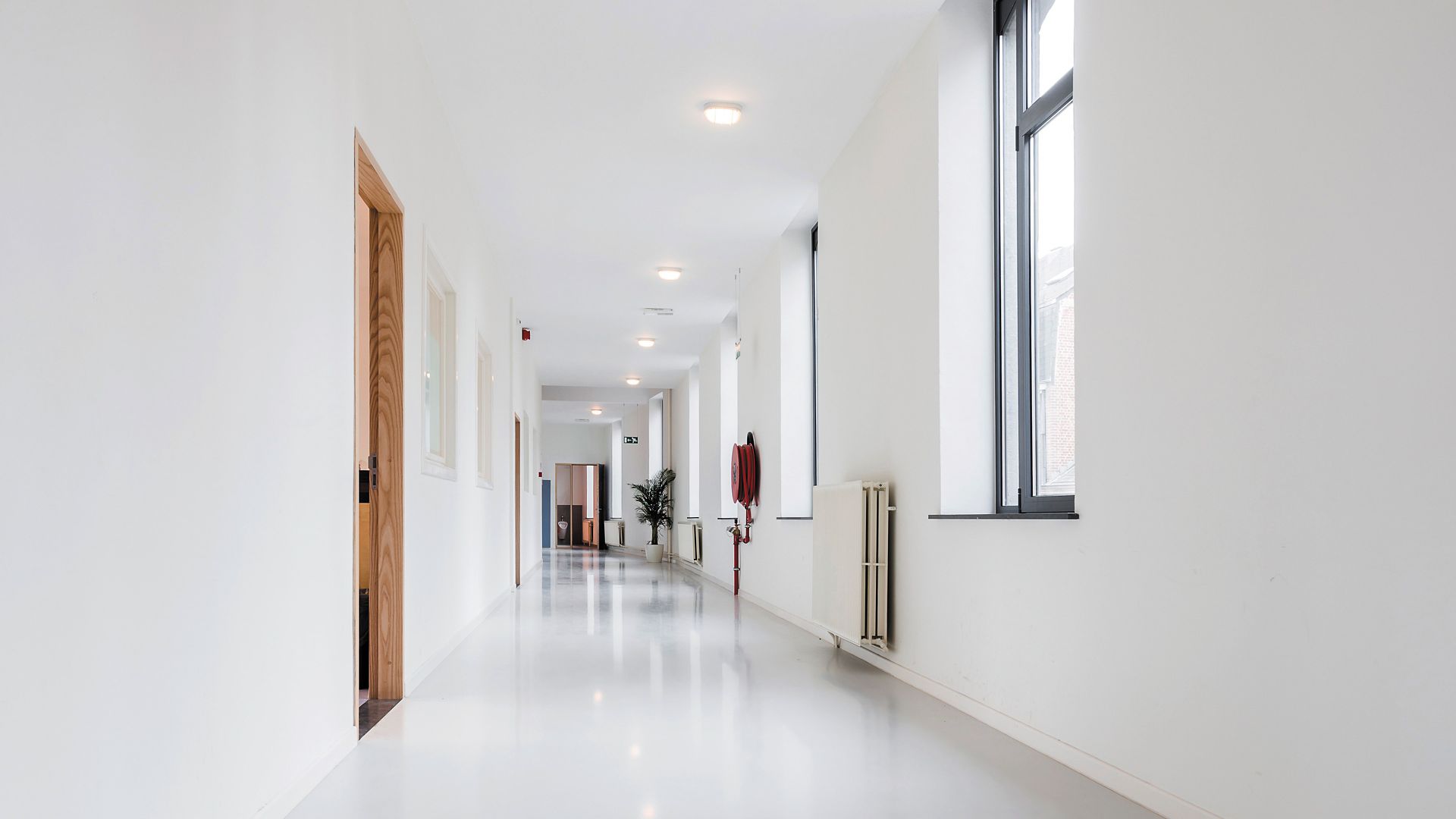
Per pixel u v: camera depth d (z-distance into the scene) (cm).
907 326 496
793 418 820
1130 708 286
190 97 203
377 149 380
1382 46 198
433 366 592
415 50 468
